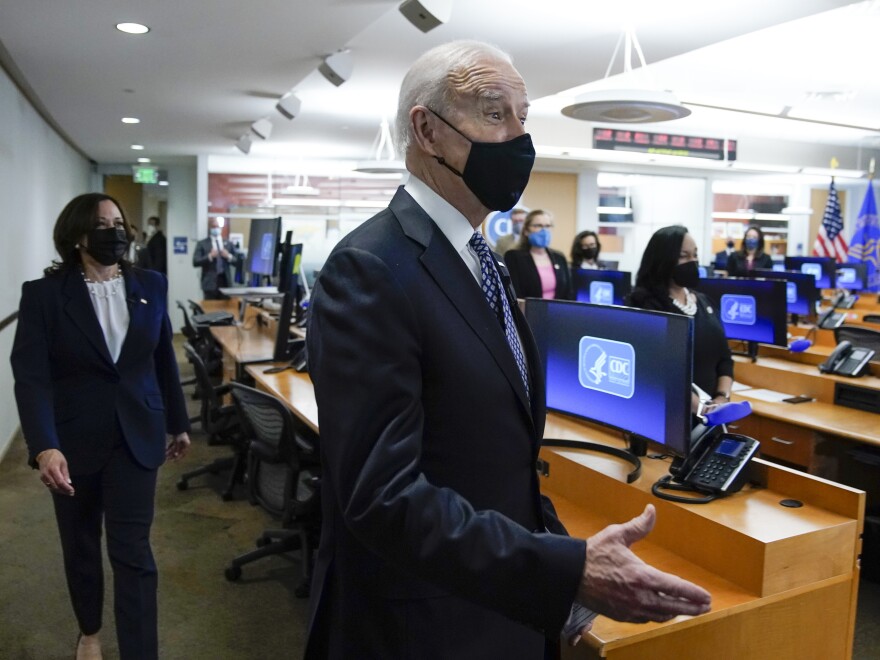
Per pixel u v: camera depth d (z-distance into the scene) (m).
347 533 0.95
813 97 8.62
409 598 0.92
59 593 3.04
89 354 2.09
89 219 2.11
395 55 5.37
